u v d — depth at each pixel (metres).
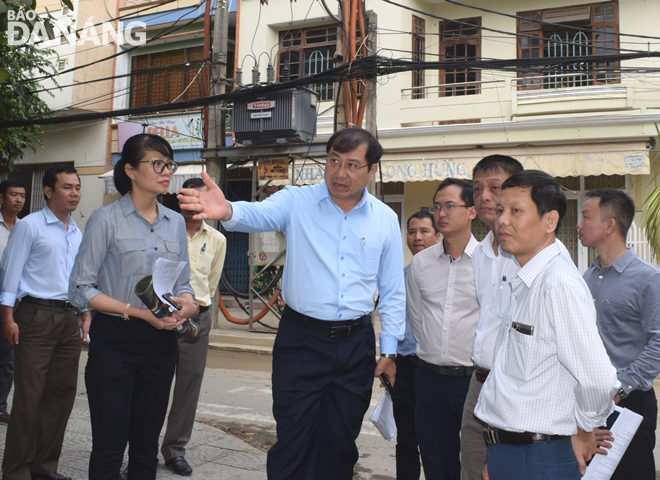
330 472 3.41
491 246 3.38
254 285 12.52
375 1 14.27
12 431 4.16
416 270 3.81
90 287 3.25
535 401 2.37
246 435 6.04
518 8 14.22
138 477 3.35
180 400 4.74
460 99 13.70
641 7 13.18
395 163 13.42
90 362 3.25
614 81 13.27
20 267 4.27
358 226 3.41
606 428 3.11
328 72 9.16
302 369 3.30
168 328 3.18
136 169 3.35
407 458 4.10
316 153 10.48
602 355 2.28
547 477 2.36
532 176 2.52
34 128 13.10
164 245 3.45
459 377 3.58
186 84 16.62
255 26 15.69
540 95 12.90
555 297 2.35
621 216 3.49
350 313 3.35
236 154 10.97
